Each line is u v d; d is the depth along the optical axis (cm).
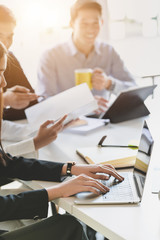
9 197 131
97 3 307
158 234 102
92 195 130
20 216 130
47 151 183
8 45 254
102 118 231
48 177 151
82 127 215
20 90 231
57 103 202
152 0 378
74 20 314
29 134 203
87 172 146
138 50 393
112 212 117
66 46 322
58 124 185
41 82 317
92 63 326
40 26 364
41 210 131
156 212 116
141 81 376
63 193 131
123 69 333
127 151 168
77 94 201
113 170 145
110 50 329
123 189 133
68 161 162
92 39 314
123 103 224
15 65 249
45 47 371
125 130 212
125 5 380
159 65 392
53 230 124
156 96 296
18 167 157
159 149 174
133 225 108
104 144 183
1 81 153
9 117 243
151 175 145
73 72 322
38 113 204
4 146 197
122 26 387
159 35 388
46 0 359
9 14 251
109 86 293
